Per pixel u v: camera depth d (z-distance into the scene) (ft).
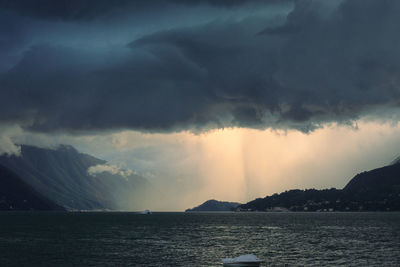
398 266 232.12
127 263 243.60
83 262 246.88
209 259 260.83
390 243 357.61
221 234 481.46
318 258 263.49
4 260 253.65
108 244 351.25
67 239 397.39
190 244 354.74
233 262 209.46
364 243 358.23
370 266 231.50
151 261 251.39
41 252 291.99
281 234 478.18
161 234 479.00
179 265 236.84
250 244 353.92
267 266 232.94
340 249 312.29
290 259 259.19
